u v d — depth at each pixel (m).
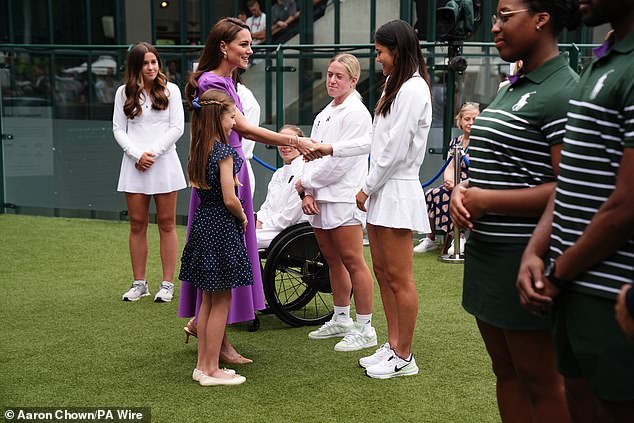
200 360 4.33
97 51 9.59
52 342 5.03
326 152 4.53
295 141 4.49
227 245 4.16
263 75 8.88
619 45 2.11
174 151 6.11
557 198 2.27
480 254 2.76
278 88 8.84
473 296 2.82
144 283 6.18
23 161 10.05
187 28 11.94
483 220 2.71
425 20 10.31
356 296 4.88
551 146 2.54
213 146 4.13
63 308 5.86
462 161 7.49
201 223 4.19
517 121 2.60
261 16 11.38
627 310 1.86
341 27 10.87
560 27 2.62
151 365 4.59
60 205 10.01
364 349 4.86
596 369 2.16
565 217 2.22
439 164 8.44
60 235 8.80
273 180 5.72
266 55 8.84
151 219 9.98
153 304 5.98
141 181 5.97
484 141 2.69
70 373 4.45
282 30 11.27
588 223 2.17
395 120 4.12
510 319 2.67
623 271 2.09
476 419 3.75
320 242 4.98
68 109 9.80
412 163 4.21
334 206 4.75
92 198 9.87
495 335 2.81
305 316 5.61
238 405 3.95
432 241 8.02
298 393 4.12
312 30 11.09
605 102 2.10
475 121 2.77
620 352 2.10
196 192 4.43
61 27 12.34
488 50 8.28
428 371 4.44
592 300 2.14
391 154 4.09
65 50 9.70
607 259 2.11
